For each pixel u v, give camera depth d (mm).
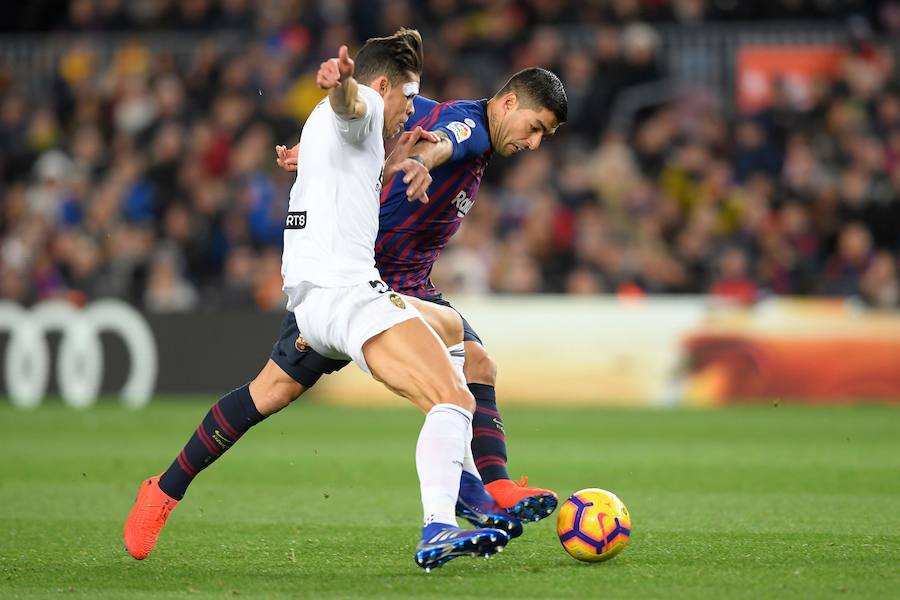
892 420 41812
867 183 54188
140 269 55938
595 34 60656
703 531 20422
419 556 15609
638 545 18969
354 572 16766
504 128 19328
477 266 52438
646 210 53906
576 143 56969
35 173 60844
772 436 37156
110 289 55094
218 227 55969
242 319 50219
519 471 29578
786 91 57500
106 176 59812
